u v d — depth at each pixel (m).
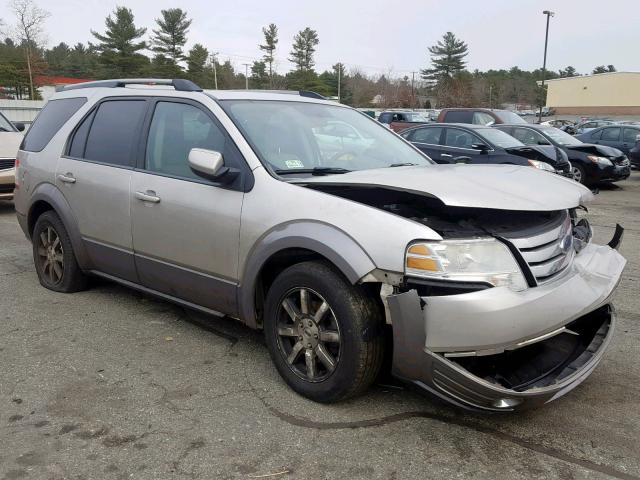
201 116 4.04
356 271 3.01
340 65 82.88
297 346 3.43
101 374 3.75
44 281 5.45
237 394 3.49
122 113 4.67
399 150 4.55
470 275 2.86
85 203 4.77
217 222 3.72
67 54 99.44
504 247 2.97
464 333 2.80
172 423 3.18
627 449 2.97
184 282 4.07
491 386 2.80
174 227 4.01
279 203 3.44
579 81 83.38
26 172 5.46
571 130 35.50
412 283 2.90
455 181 3.23
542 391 2.86
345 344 3.14
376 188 3.24
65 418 3.22
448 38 86.94
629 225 9.40
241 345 4.21
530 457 2.90
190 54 73.88
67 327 4.52
